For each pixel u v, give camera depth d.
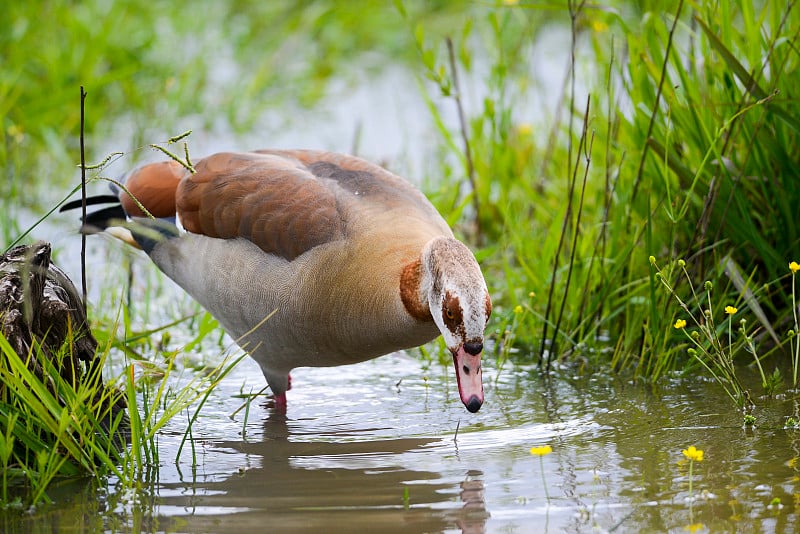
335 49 20.09
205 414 9.49
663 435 8.66
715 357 10.05
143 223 10.42
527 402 9.64
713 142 9.91
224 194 9.57
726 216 10.55
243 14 21.20
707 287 9.27
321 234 9.09
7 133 15.73
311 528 7.10
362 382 10.38
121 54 18.22
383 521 7.19
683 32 16.20
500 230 13.35
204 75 18.31
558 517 7.19
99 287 12.34
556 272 11.38
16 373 7.67
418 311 8.60
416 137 16.59
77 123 16.39
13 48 17.36
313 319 9.09
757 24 10.95
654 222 11.14
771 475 7.71
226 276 9.55
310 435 8.98
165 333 11.18
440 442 8.73
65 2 18.92
